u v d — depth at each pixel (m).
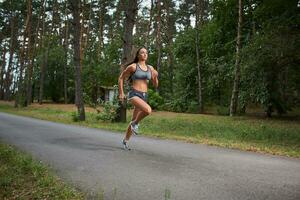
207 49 31.70
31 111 32.88
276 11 23.00
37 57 56.03
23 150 8.61
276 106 25.19
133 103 8.07
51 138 10.91
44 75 55.03
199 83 33.91
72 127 15.27
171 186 5.34
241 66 23.11
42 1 47.75
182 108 35.06
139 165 6.73
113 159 7.34
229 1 27.94
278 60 21.12
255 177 5.77
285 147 11.23
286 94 24.19
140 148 8.76
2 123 17.00
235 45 28.38
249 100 25.66
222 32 29.88
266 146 10.88
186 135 14.38
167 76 46.38
